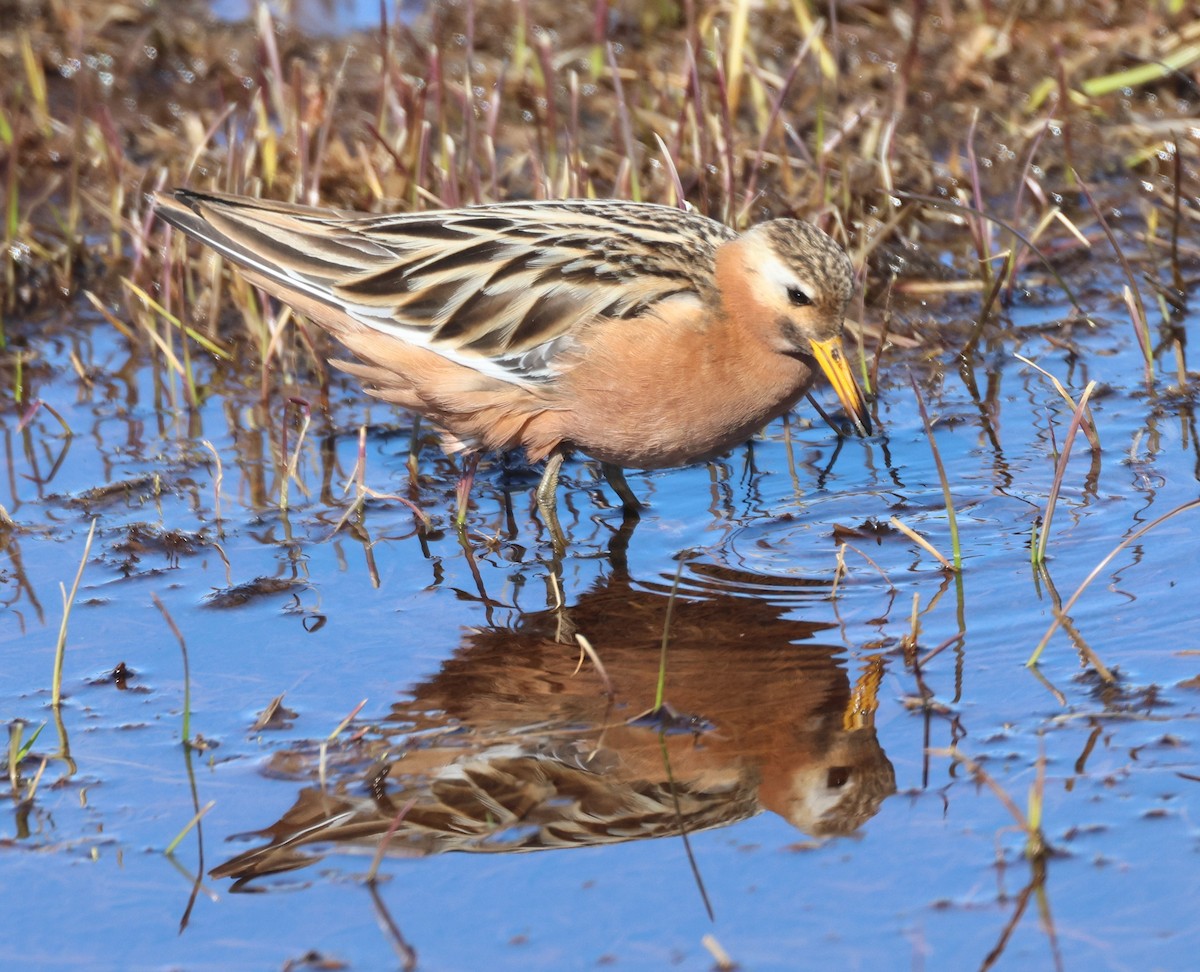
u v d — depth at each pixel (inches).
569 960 274.5
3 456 488.4
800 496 457.1
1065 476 451.8
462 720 348.2
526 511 462.0
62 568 421.4
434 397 447.2
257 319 549.6
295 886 295.4
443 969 273.1
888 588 397.4
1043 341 538.9
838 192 587.2
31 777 330.0
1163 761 322.7
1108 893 287.4
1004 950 273.7
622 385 431.2
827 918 283.3
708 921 283.1
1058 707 342.6
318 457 493.4
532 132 637.3
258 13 644.7
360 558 428.8
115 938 283.1
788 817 312.0
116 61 693.3
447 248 447.2
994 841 302.4
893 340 541.6
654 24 691.4
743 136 618.5
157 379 527.2
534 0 722.2
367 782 326.0
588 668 368.8
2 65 690.2
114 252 590.6
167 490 466.9
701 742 337.4
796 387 446.6
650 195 592.1
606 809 316.2
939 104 652.7
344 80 676.1
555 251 442.3
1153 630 368.5
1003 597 388.5
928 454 477.4
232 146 577.0
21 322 574.9
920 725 339.6
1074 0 685.3
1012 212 603.2
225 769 331.6
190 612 398.0
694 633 382.0
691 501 460.8
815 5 698.2
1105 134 633.6
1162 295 536.1
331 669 370.3
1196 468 451.5
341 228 454.3
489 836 308.5
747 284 431.5
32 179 635.5
